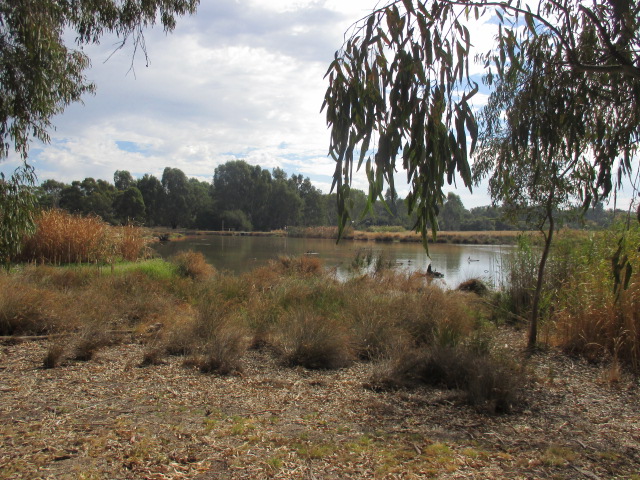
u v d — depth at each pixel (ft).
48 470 8.82
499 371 14.20
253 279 34.06
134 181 280.92
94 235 42.29
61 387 14.17
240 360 17.54
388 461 9.60
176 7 21.49
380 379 15.29
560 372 16.70
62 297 24.08
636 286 17.85
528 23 9.20
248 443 10.37
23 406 12.45
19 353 17.94
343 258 74.33
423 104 7.37
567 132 10.54
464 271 60.75
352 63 7.91
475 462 9.61
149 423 11.43
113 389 14.12
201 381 15.14
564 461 9.68
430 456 9.87
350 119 7.80
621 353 18.04
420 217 7.55
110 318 23.00
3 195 18.93
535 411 12.90
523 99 11.02
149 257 52.85
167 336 20.21
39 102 19.42
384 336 19.47
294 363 17.56
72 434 10.61
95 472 8.79
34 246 39.63
